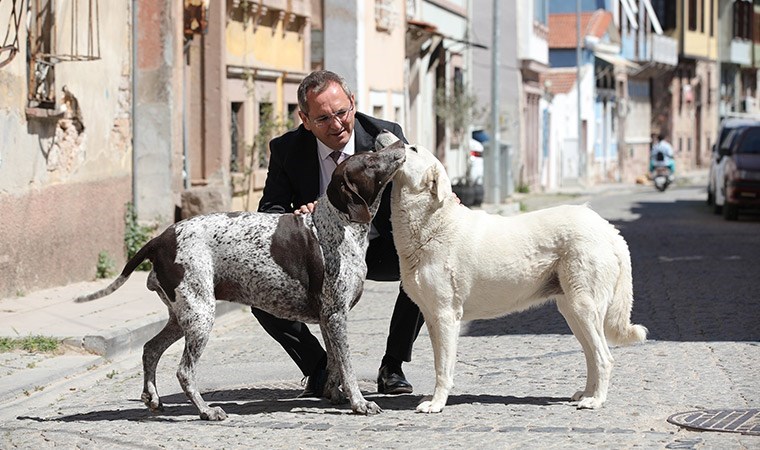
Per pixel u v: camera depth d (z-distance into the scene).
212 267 8.10
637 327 8.44
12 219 13.91
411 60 36.69
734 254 20.94
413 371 10.09
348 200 8.02
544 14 52.38
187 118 20.98
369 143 8.77
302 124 8.86
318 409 8.56
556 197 45.22
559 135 56.53
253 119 23.45
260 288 8.13
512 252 8.23
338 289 8.09
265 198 8.96
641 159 69.69
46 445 7.57
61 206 15.23
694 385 9.25
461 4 43.03
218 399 9.09
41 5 14.82
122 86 17.45
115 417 8.45
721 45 83.06
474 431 7.70
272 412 8.48
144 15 17.95
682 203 39.50
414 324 9.05
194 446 7.45
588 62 58.56
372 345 11.86
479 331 12.39
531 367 10.25
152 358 8.42
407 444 7.38
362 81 29.30
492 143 37.91
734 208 29.95
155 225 17.77
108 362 11.01
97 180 16.44
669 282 16.80
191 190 18.39
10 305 13.27
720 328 12.40
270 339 12.40
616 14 63.00
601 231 8.28
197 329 8.05
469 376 9.88
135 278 16.36
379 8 30.88
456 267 8.20
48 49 14.98
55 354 10.91
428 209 8.19
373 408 8.30
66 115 15.43
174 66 18.52
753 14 88.19
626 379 9.52
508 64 47.59
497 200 38.00
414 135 36.88
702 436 7.48
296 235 8.12
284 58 25.59
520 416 8.14
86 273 16.02
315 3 28.81
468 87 42.81
